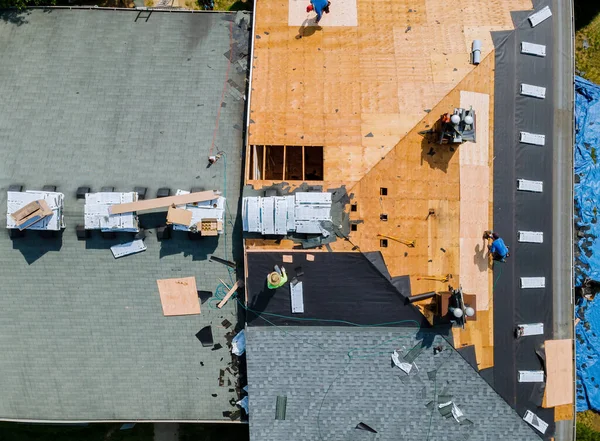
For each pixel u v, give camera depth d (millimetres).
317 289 20891
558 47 22656
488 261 21391
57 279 22031
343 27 22594
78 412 23375
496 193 21609
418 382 21438
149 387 23094
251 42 23031
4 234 21594
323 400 21734
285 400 21766
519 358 21875
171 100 22938
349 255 20531
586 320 26734
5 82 23328
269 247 20703
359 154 20750
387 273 20609
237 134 22344
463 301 19906
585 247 26797
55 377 23047
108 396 23188
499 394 21562
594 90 27875
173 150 22078
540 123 22266
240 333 22297
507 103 21891
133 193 20781
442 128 19938
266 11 22953
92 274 21938
